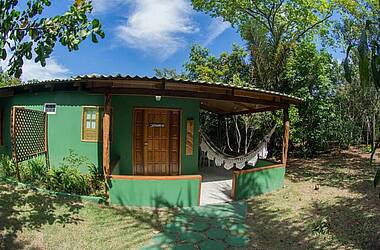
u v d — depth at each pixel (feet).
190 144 31.04
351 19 49.01
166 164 30.42
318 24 49.52
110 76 19.47
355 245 15.99
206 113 49.88
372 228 17.95
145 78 19.88
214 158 30.45
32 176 26.48
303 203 23.75
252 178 25.77
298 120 43.70
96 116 28.50
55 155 29.76
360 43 6.30
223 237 17.12
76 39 11.20
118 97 28.73
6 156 31.24
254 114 42.45
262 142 34.91
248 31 47.42
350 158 47.91
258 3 49.11
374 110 51.11
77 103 28.94
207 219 19.85
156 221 19.13
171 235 17.15
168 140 30.53
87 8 11.46
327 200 24.45
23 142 25.00
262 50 46.42
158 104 29.68
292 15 48.65
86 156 28.63
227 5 50.37
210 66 61.57
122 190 21.36
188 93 23.12
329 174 35.78
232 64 57.88
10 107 34.47
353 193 26.40
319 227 18.39
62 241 15.53
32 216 18.35
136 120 29.63
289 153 50.90
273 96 27.17
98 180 24.63
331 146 55.98
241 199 24.72
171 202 21.81
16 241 15.07
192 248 15.62
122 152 28.84
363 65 6.20
